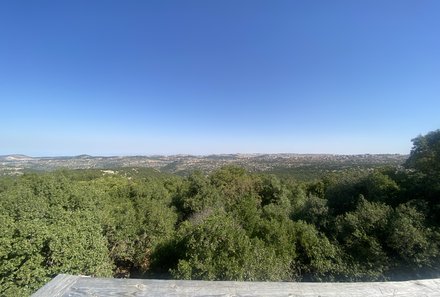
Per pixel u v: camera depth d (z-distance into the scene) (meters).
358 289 1.64
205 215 19.75
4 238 7.06
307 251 12.87
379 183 17.56
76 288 1.55
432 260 11.47
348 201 18.48
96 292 1.52
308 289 1.62
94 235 9.66
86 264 8.29
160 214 16.70
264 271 9.73
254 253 10.22
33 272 6.90
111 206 18.61
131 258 14.80
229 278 9.31
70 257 7.69
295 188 31.28
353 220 14.05
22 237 7.30
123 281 1.64
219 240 10.69
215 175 32.09
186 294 1.54
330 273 12.06
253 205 19.88
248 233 13.23
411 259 11.84
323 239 13.44
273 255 10.70
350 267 12.20
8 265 6.76
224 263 9.72
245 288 1.61
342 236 14.14
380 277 11.63
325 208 17.09
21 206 11.81
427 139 17.56
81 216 11.45
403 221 12.60
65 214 11.30
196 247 10.88
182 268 9.80
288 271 11.33
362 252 12.79
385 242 13.09
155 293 1.53
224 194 28.75
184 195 27.23
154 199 26.28
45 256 7.54
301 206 20.20
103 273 9.04
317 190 28.88
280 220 16.20
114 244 14.14
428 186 15.27
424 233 12.16
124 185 29.80
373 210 14.12
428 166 16.30
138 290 1.55
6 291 6.57
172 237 14.76
